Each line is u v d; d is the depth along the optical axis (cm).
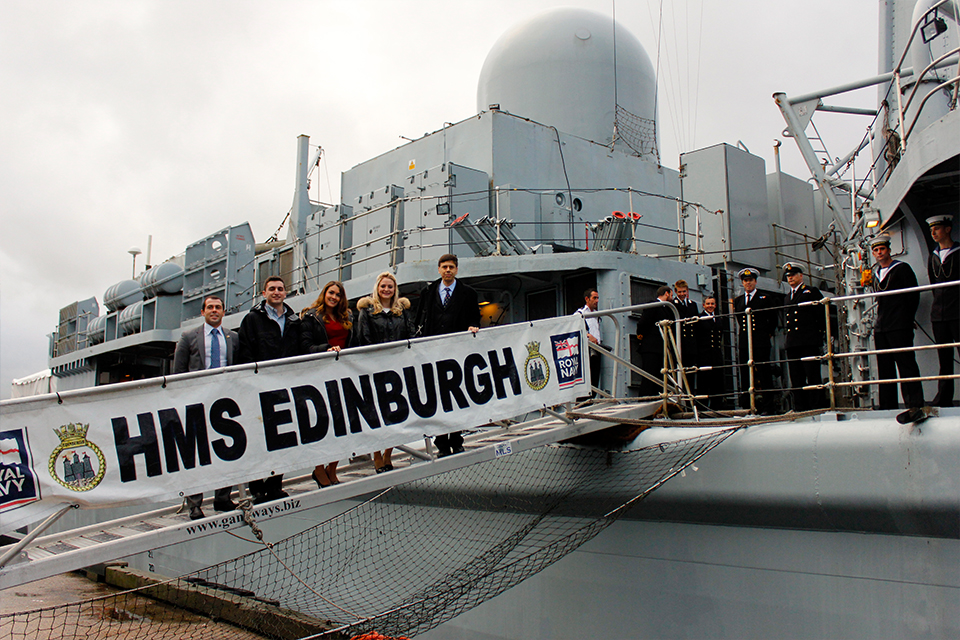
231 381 457
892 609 477
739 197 1179
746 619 538
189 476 436
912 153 571
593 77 1194
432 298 588
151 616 972
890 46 880
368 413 501
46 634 909
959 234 610
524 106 1205
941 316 525
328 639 722
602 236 883
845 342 788
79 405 408
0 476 381
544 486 660
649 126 1253
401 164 1129
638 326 772
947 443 452
